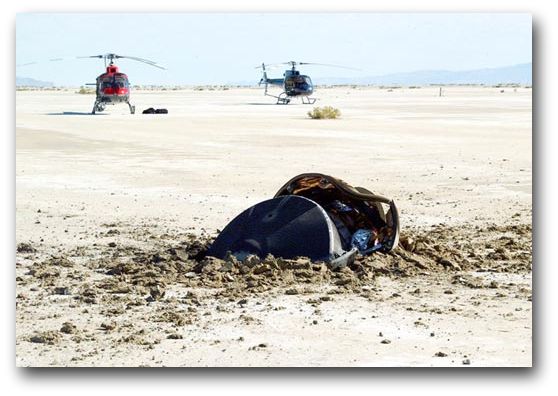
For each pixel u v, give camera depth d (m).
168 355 11.33
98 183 30.48
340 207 16.98
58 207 25.11
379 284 15.23
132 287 14.95
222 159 38.22
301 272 15.32
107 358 11.21
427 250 17.25
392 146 44.53
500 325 12.66
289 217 16.39
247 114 80.19
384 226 17.03
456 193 28.00
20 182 30.66
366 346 11.69
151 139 49.12
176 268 16.31
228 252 16.31
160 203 26.02
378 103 112.38
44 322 12.92
